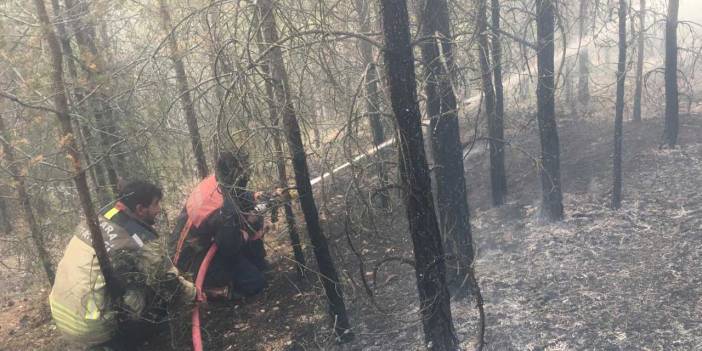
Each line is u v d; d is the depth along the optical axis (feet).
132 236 12.51
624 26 16.26
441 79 11.27
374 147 11.23
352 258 16.57
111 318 12.15
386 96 8.79
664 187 17.87
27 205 14.82
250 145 11.50
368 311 13.91
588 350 10.94
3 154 10.62
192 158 19.24
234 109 10.08
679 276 13.01
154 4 14.65
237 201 12.81
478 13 12.80
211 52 11.74
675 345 10.66
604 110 26.81
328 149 9.86
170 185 17.90
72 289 12.06
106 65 13.73
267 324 14.39
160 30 14.78
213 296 15.65
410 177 8.93
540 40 15.26
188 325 14.69
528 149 22.82
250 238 15.88
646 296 12.45
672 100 20.21
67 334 12.41
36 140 12.73
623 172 19.54
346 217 9.94
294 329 13.93
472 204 19.53
